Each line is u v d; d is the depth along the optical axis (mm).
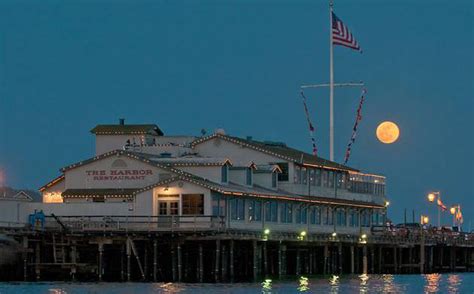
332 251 148500
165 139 152250
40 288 111875
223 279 121625
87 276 122312
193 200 124000
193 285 116000
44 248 122500
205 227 120500
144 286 114188
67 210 126750
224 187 128375
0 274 121188
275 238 130500
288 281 126938
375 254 160375
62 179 135375
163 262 123812
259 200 135000
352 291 116875
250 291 111125
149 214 124938
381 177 175625
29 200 130625
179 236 119312
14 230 118750
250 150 147125
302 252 143875
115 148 153250
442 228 189625
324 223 153000
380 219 172875
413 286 128250
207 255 125688
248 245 130625
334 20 167250
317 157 163250
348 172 164125
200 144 148500
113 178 131750
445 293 120125
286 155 147750
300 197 144625
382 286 126188
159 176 130375
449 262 179875
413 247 166250
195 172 132250
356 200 164625
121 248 120438
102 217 121875
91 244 120812
